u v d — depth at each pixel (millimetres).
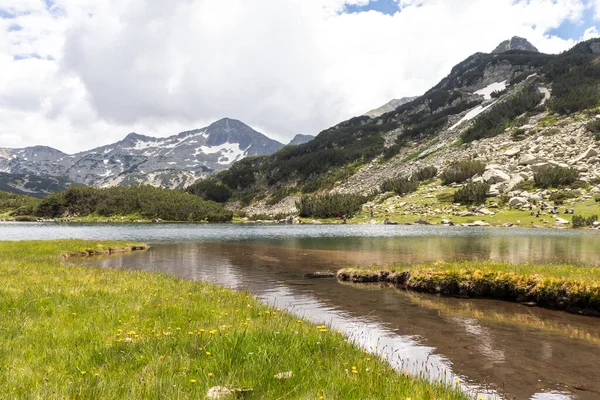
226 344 6992
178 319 10117
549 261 25766
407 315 13914
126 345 7297
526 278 16531
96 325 9008
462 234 59219
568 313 14289
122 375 5773
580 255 30172
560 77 177500
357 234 65625
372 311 14570
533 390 7496
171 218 159375
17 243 40188
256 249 42469
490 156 134750
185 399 4773
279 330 8461
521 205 91250
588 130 119625
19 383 5363
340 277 23062
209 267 28156
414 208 111812
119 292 14078
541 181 98750
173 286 16797
